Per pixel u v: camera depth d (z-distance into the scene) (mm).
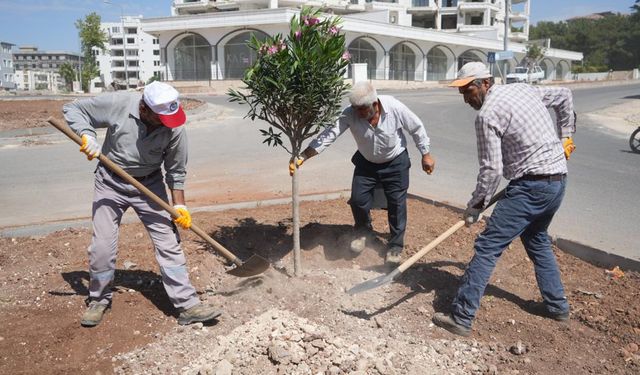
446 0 64812
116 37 104625
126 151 3791
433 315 4109
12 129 14539
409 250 5488
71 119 3633
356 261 5270
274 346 3385
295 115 4242
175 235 4035
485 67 3852
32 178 9375
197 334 3834
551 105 4191
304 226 6121
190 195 7945
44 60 183125
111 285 4223
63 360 3518
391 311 4234
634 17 89875
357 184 5117
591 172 10242
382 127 4707
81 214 6980
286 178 9219
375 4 60031
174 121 3586
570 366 3547
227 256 4188
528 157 3746
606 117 21484
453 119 19000
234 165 10461
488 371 3477
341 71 4152
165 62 43969
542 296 4145
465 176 9688
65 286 4594
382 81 46406
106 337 3789
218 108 20766
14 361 3484
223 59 42094
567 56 67688
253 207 7070
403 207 5055
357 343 3699
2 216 6859
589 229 6320
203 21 41312
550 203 3828
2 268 4953
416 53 50688
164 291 4527
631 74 71625
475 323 4082
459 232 5996
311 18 3961
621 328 3945
